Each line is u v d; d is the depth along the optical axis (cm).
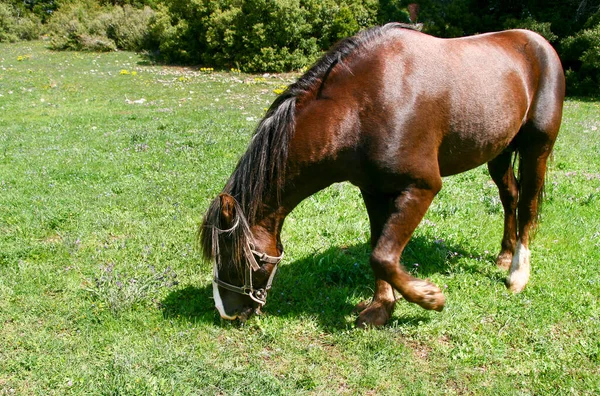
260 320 375
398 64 329
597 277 440
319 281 445
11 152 877
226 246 322
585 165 813
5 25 2938
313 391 309
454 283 437
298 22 2006
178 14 2202
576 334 365
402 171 324
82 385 308
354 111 322
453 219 582
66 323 375
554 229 546
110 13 2670
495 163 459
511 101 380
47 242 518
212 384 312
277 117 317
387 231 332
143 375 314
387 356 340
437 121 337
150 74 1978
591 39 1711
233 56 2100
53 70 2008
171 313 387
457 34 2028
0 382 312
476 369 330
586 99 1706
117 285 405
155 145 909
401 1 2295
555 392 306
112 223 557
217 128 1066
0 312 388
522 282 430
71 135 1020
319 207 607
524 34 421
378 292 382
